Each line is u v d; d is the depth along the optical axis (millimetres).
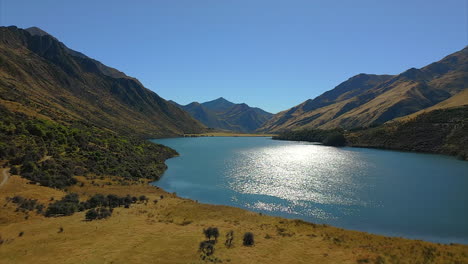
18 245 34344
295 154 190500
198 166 135750
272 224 49594
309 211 63906
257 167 132250
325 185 91375
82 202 56219
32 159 73875
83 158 92438
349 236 43219
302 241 39812
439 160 150500
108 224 44375
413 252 35250
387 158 161250
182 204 63469
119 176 89250
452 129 191000
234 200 73875
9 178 60781
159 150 169750
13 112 107688
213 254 33625
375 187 87812
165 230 42719
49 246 34500
